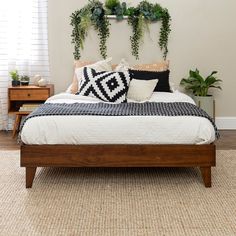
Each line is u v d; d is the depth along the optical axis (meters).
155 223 2.17
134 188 2.72
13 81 4.32
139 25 4.45
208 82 4.43
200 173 3.05
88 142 2.69
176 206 2.41
